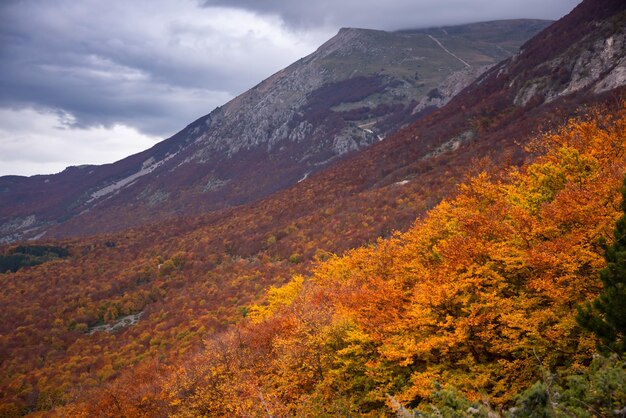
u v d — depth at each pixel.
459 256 18.28
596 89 87.25
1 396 83.25
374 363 19.34
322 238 111.06
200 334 83.00
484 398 9.49
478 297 17.36
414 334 18.17
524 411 7.86
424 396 15.87
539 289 15.41
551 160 24.08
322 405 20.78
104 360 90.81
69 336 111.25
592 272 15.05
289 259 111.25
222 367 29.17
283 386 23.00
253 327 33.50
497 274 16.95
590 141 25.44
